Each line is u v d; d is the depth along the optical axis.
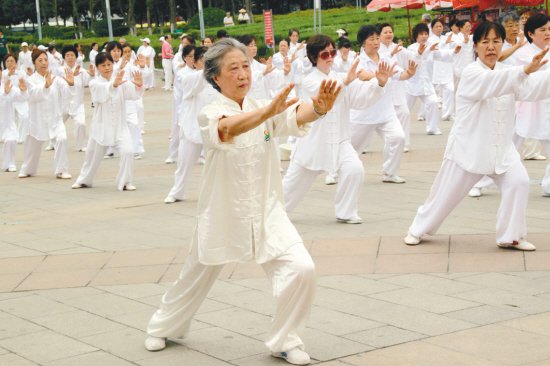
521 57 8.93
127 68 16.05
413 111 20.36
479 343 4.95
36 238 8.60
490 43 6.83
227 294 6.20
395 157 10.73
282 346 4.71
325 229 8.30
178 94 13.57
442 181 7.20
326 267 6.86
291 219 8.85
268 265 4.75
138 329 5.53
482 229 7.96
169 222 9.08
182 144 10.12
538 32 8.83
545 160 11.98
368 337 5.14
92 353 5.09
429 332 5.18
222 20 52.28
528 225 8.05
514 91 6.66
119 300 6.23
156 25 67.38
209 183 4.71
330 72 8.58
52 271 7.19
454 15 23.23
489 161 6.92
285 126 4.66
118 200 10.64
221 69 4.62
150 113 23.16
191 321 5.48
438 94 20.36
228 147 4.45
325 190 10.59
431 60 17.73
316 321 5.49
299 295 4.57
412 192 10.17
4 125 13.86
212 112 4.54
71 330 5.56
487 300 5.79
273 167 4.77
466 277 6.38
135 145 14.53
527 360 4.64
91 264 7.36
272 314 5.70
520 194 6.95
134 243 8.11
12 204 10.75
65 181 12.52
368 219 8.70
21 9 75.00
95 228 8.95
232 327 5.47
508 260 6.80
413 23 35.03
